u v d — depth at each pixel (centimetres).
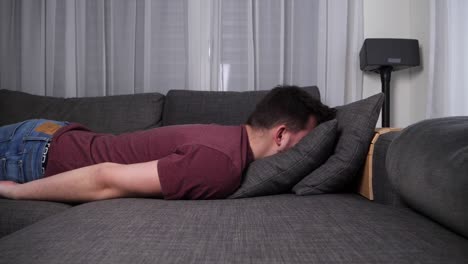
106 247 46
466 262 41
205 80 214
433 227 56
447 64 183
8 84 214
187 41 211
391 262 41
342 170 98
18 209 82
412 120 221
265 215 64
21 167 101
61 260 42
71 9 210
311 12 211
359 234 51
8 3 212
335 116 114
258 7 210
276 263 41
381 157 94
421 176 58
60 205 87
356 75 212
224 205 73
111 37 212
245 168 95
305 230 54
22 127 108
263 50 212
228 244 47
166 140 88
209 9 213
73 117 165
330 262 41
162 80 216
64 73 214
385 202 91
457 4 182
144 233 51
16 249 46
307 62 212
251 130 98
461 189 48
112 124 163
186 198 80
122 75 214
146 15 210
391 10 221
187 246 47
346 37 210
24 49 210
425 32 205
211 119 160
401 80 224
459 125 62
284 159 95
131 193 78
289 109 98
